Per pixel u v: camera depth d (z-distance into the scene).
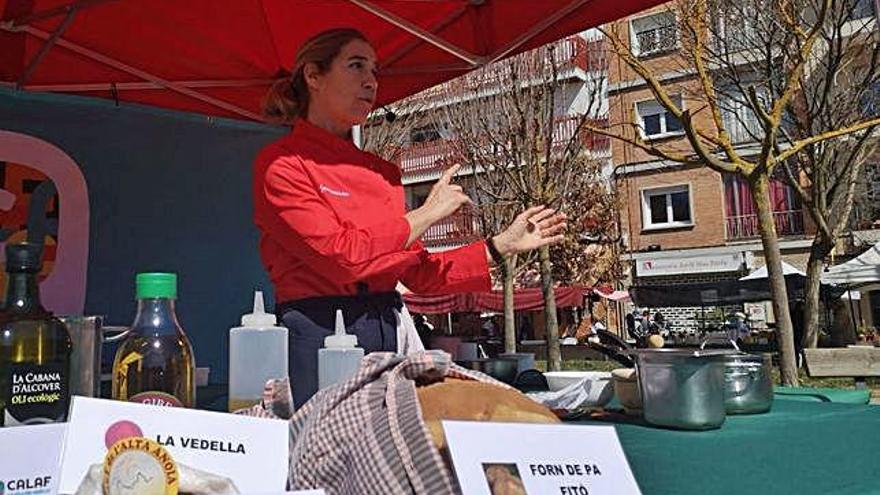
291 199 1.25
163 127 3.34
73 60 2.90
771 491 0.78
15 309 0.83
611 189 19.08
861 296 18.14
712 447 1.05
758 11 8.38
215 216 3.45
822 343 14.56
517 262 12.50
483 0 2.62
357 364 1.01
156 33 2.77
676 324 19.33
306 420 0.74
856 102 8.95
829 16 8.33
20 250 0.85
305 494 0.62
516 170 8.47
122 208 3.19
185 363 0.90
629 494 0.65
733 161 5.33
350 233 1.24
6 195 2.90
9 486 0.63
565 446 0.65
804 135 8.94
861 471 0.89
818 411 1.43
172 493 0.59
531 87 8.22
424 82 3.09
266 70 3.12
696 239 19.38
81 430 0.66
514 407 0.71
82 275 3.05
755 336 15.66
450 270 1.47
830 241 8.89
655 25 16.91
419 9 2.64
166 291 0.91
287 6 2.68
